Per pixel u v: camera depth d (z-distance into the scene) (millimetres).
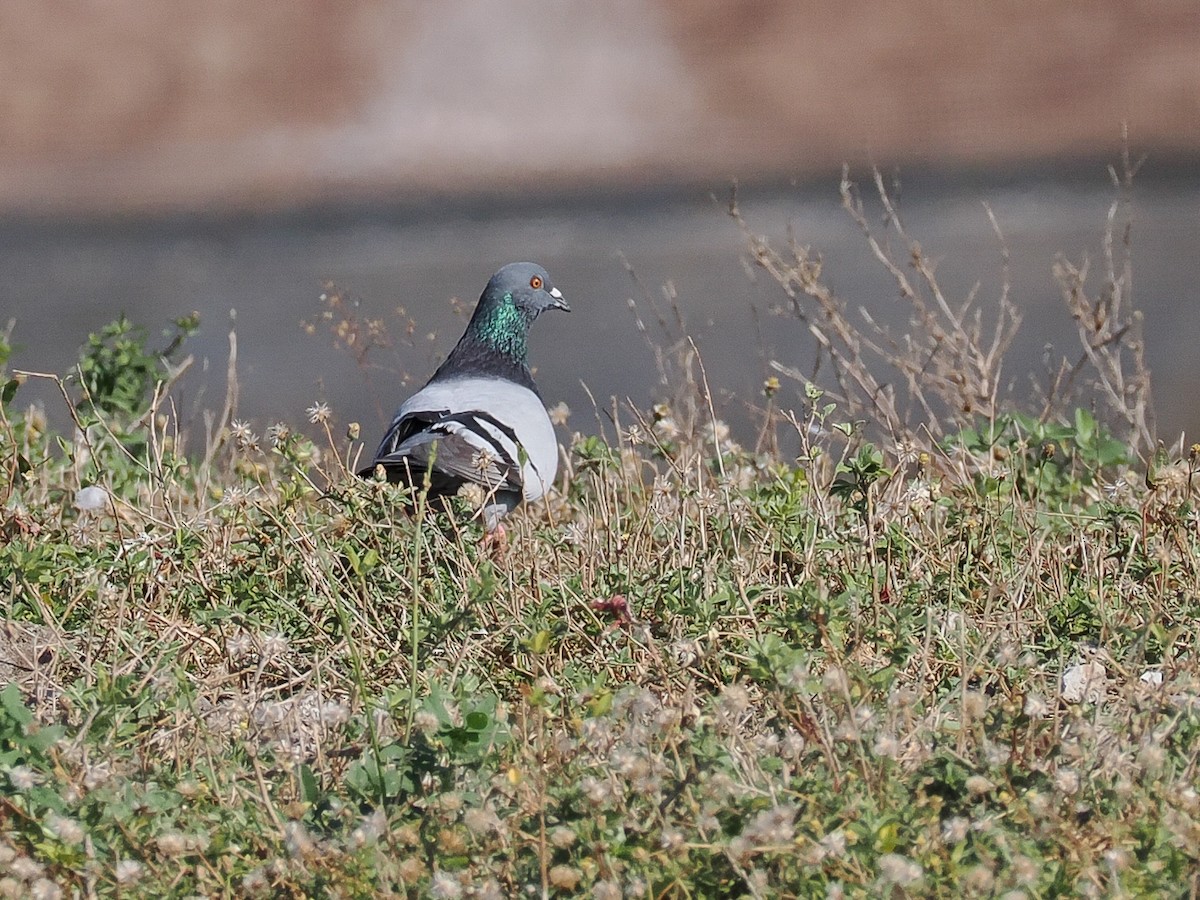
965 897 7859
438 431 14484
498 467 14266
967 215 48000
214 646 11688
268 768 9750
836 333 22281
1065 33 66625
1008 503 13297
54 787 9211
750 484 14719
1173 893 7922
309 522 12883
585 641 11695
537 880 8242
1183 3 65375
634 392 27812
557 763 9297
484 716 8992
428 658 11375
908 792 8844
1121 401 17422
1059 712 10133
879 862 7875
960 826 8125
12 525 13070
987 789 8516
